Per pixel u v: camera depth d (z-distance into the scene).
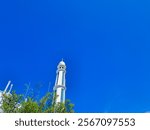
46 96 23.84
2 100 23.03
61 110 23.67
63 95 104.06
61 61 114.44
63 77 109.38
